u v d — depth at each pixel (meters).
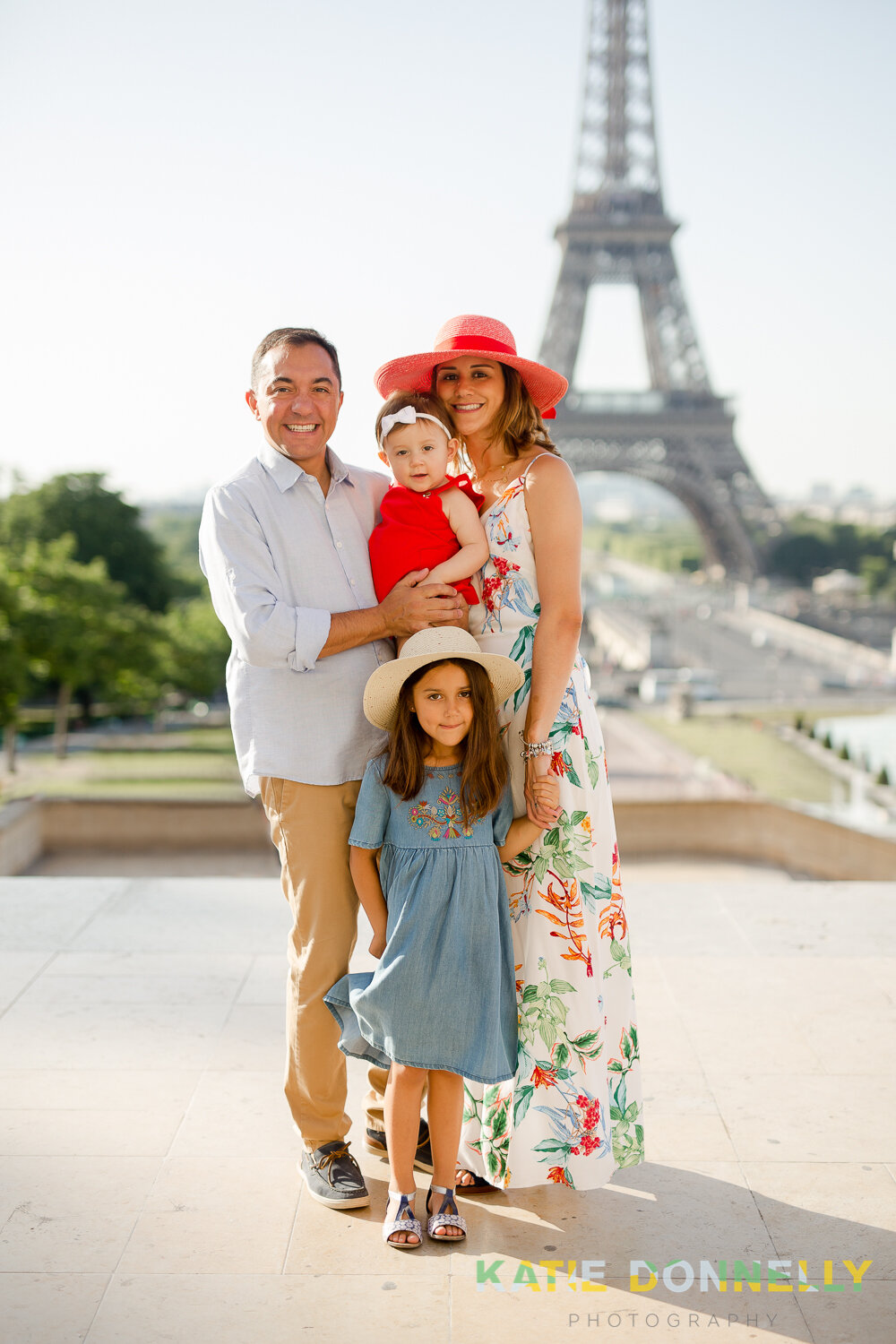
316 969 3.06
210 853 13.23
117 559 55.56
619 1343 2.52
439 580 3.02
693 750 40.91
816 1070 3.86
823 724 50.88
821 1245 2.90
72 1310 2.60
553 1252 2.87
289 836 3.07
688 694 51.41
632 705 57.72
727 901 5.84
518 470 3.09
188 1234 2.91
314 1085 3.09
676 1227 2.98
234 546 3.02
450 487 3.10
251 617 2.91
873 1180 3.19
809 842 12.54
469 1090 3.17
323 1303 2.65
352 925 3.10
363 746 3.08
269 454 3.12
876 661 75.31
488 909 2.83
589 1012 2.96
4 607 33.09
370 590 3.14
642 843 13.27
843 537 131.50
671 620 90.94
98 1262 2.79
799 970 4.80
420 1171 3.29
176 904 5.70
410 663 2.80
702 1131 3.46
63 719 37.78
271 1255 2.83
